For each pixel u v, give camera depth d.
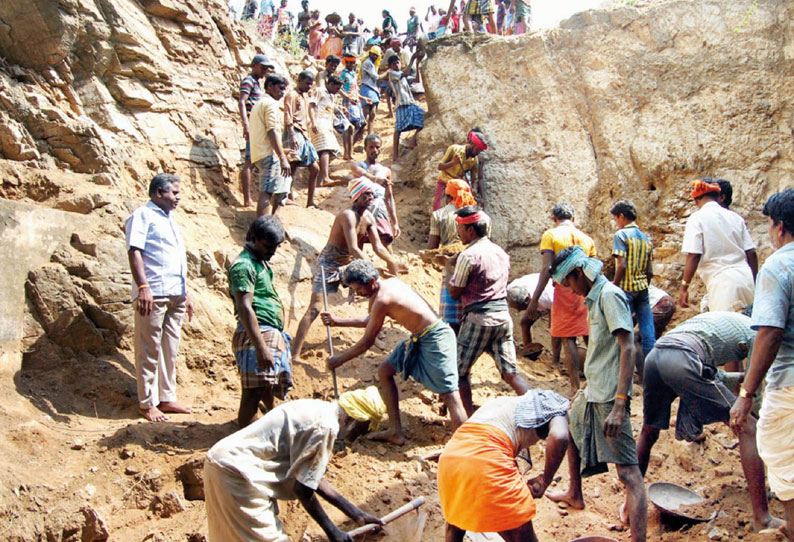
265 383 4.82
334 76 10.04
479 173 8.44
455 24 14.52
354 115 10.90
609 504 4.73
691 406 4.38
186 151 7.86
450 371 4.91
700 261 6.15
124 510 4.44
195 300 6.21
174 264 5.29
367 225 6.30
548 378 6.67
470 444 3.59
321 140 9.05
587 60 8.74
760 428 3.76
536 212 8.43
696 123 8.05
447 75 9.48
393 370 5.13
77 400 5.23
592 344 4.26
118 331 5.77
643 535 3.92
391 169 9.74
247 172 7.91
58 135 6.78
